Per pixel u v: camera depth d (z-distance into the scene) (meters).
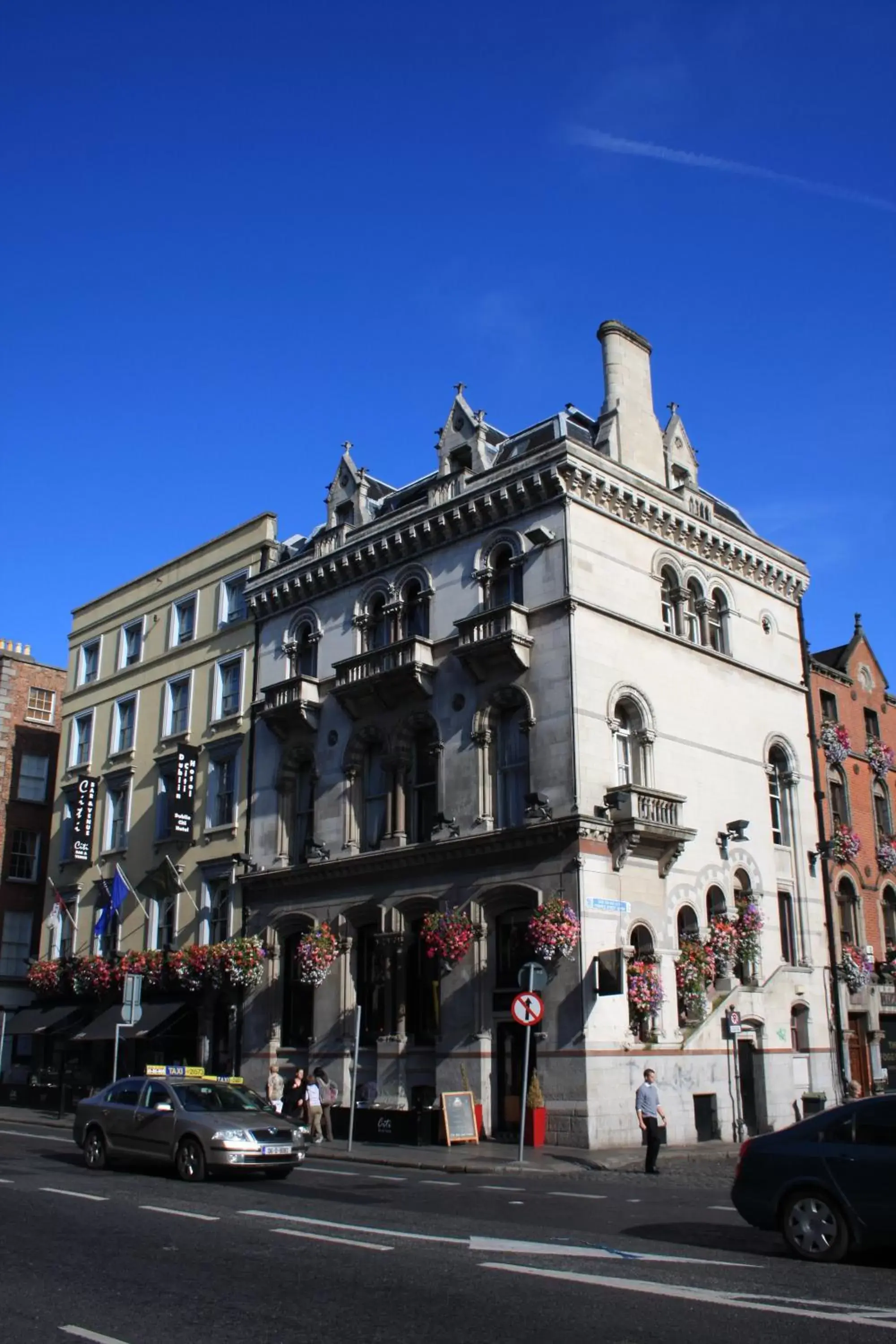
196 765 40.81
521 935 28.94
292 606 38.69
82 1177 19.16
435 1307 9.48
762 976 32.66
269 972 35.69
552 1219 15.12
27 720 54.84
